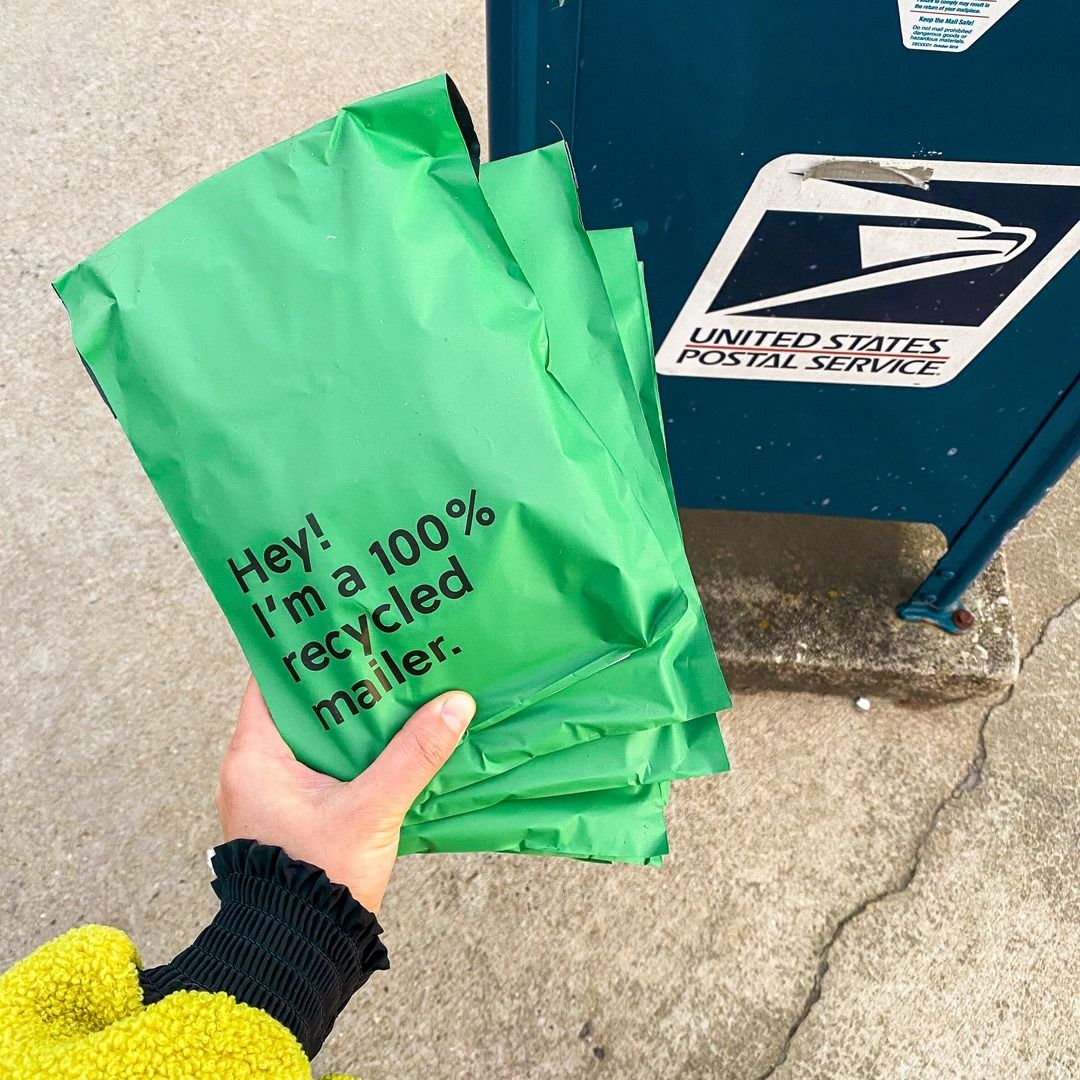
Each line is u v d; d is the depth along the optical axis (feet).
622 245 2.93
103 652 5.69
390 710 2.50
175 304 2.38
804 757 5.45
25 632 5.74
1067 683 5.65
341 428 2.33
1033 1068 4.66
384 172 2.33
